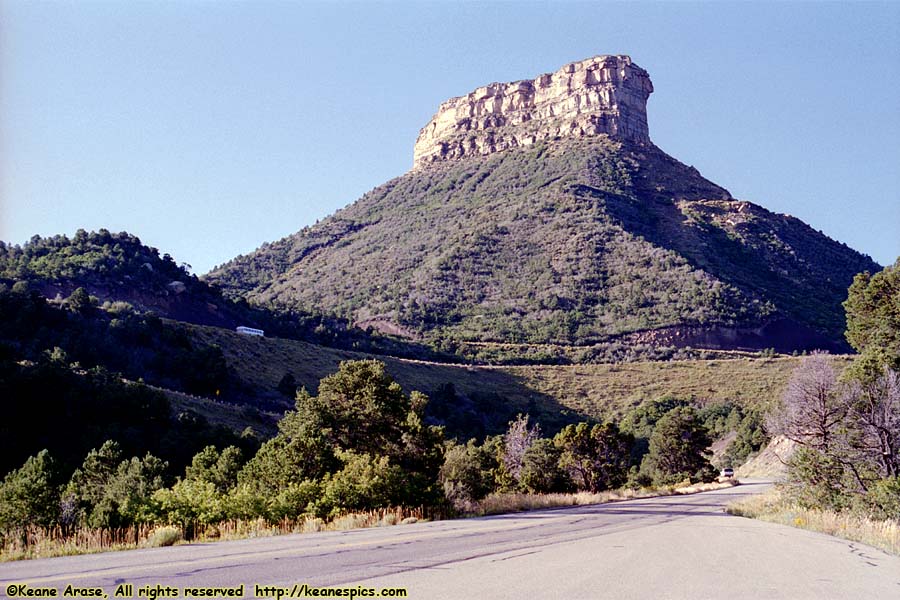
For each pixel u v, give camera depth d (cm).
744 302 15800
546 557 1154
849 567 1151
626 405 10775
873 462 2472
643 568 1055
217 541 1540
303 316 15362
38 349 7006
